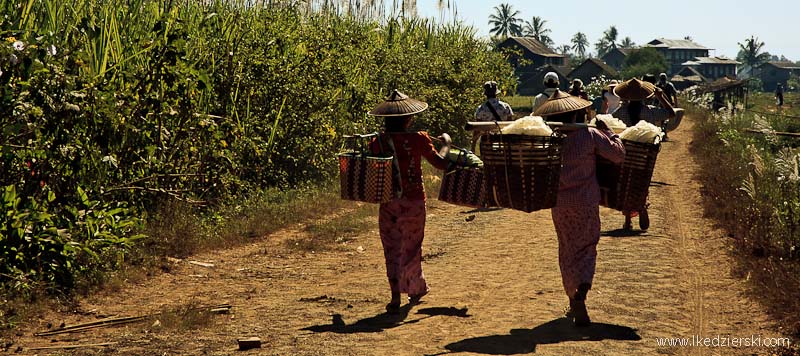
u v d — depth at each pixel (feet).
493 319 26.76
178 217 39.91
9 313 27.22
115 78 39.27
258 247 40.04
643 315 26.84
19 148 31.07
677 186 58.49
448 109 81.66
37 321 27.07
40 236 29.66
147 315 27.78
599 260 35.09
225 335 25.22
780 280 29.40
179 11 53.21
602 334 24.66
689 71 580.71
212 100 49.90
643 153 27.94
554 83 50.83
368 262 37.14
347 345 23.82
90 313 28.32
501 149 24.70
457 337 24.64
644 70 488.02
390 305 27.84
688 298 28.99
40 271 29.66
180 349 23.79
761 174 46.68
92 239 31.81
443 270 34.99
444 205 53.01
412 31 92.84
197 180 44.04
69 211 31.45
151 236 37.70
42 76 31.27
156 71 38.88
